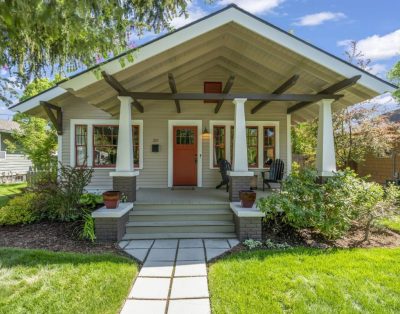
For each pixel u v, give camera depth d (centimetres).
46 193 588
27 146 1188
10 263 354
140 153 848
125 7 307
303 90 657
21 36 245
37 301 272
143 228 523
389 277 321
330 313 253
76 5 196
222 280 317
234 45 589
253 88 811
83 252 424
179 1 329
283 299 277
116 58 447
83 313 255
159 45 478
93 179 850
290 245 464
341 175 523
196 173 863
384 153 1074
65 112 848
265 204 482
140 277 339
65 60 312
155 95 569
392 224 571
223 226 531
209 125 865
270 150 884
